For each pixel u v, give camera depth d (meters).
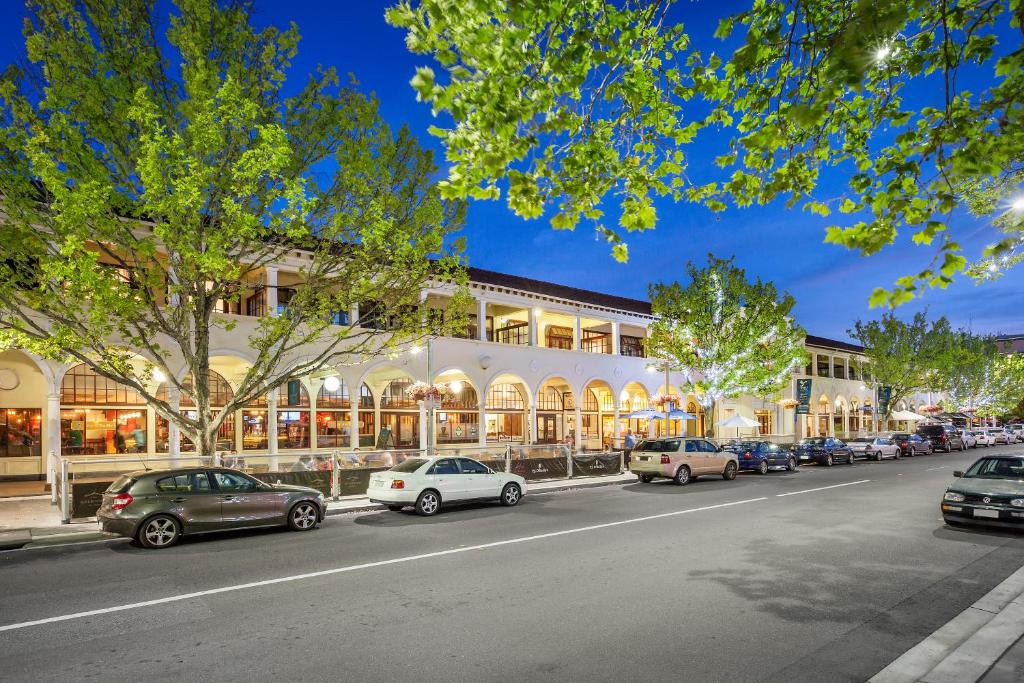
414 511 14.62
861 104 4.11
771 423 42.09
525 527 12.26
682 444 21.33
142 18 13.12
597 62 4.09
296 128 13.85
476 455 19.80
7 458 18.69
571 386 30.42
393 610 6.92
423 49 4.05
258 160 11.91
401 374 25.05
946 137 3.34
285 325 14.79
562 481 21.20
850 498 16.44
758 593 7.53
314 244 15.09
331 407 24.09
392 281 15.77
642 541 10.70
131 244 12.48
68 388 19.36
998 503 10.95
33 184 13.09
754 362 28.16
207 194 12.89
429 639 6.02
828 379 47.25
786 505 15.15
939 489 18.47
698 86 4.14
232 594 7.60
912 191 3.56
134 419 20.31
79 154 12.11
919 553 9.68
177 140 11.46
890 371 43.00
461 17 3.80
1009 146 3.28
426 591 7.67
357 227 14.54
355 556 9.70
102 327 14.20
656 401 28.09
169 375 14.46
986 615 6.64
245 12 13.55
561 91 4.12
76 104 12.25
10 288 12.18
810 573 8.46
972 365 50.19
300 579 8.30
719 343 28.17
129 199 12.72
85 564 9.30
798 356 29.09
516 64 3.85
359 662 5.47
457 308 16.55
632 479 22.19
